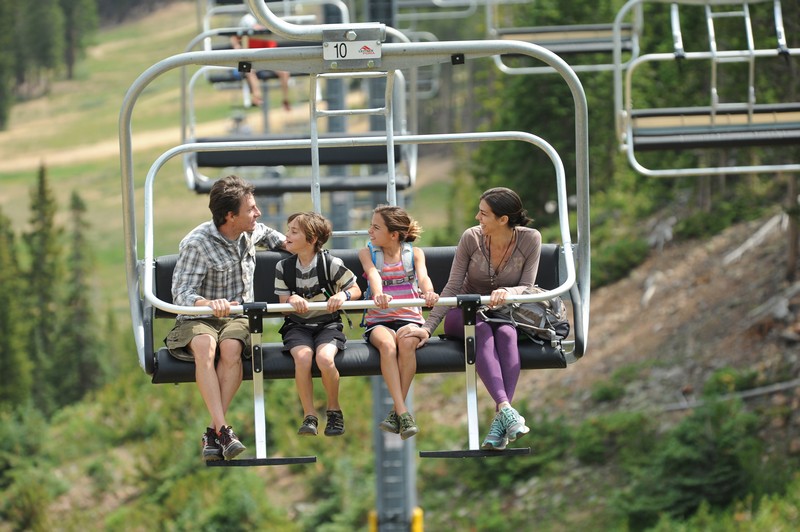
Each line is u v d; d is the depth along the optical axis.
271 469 48.59
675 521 31.56
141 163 190.75
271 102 176.38
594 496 35.53
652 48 43.78
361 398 50.22
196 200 166.00
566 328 11.41
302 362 10.87
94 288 118.38
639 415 36.69
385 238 11.27
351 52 10.87
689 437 32.72
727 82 33.34
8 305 88.44
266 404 51.16
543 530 35.53
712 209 46.88
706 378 36.78
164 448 52.69
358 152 20.52
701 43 36.19
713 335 38.66
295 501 46.41
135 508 50.50
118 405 58.88
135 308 11.08
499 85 68.81
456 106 157.38
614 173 57.62
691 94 36.84
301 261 11.23
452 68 155.50
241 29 22.08
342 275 11.18
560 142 58.72
